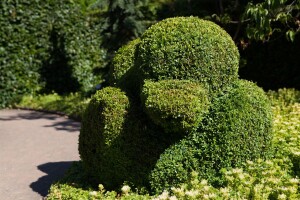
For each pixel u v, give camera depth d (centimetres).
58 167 572
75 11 1216
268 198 332
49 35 1173
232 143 382
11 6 1105
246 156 392
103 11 1216
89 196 379
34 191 479
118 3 923
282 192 331
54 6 1177
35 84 1159
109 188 402
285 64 936
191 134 386
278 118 566
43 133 793
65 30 1192
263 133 405
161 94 357
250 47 965
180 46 382
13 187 496
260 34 683
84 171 446
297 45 916
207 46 385
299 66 923
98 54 1258
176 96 354
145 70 388
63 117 961
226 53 396
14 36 1117
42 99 1118
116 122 384
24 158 623
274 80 954
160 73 381
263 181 361
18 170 564
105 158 391
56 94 1165
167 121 355
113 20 959
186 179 380
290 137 480
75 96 1107
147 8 1046
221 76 394
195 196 333
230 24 951
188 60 380
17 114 1017
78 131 804
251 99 400
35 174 543
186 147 383
